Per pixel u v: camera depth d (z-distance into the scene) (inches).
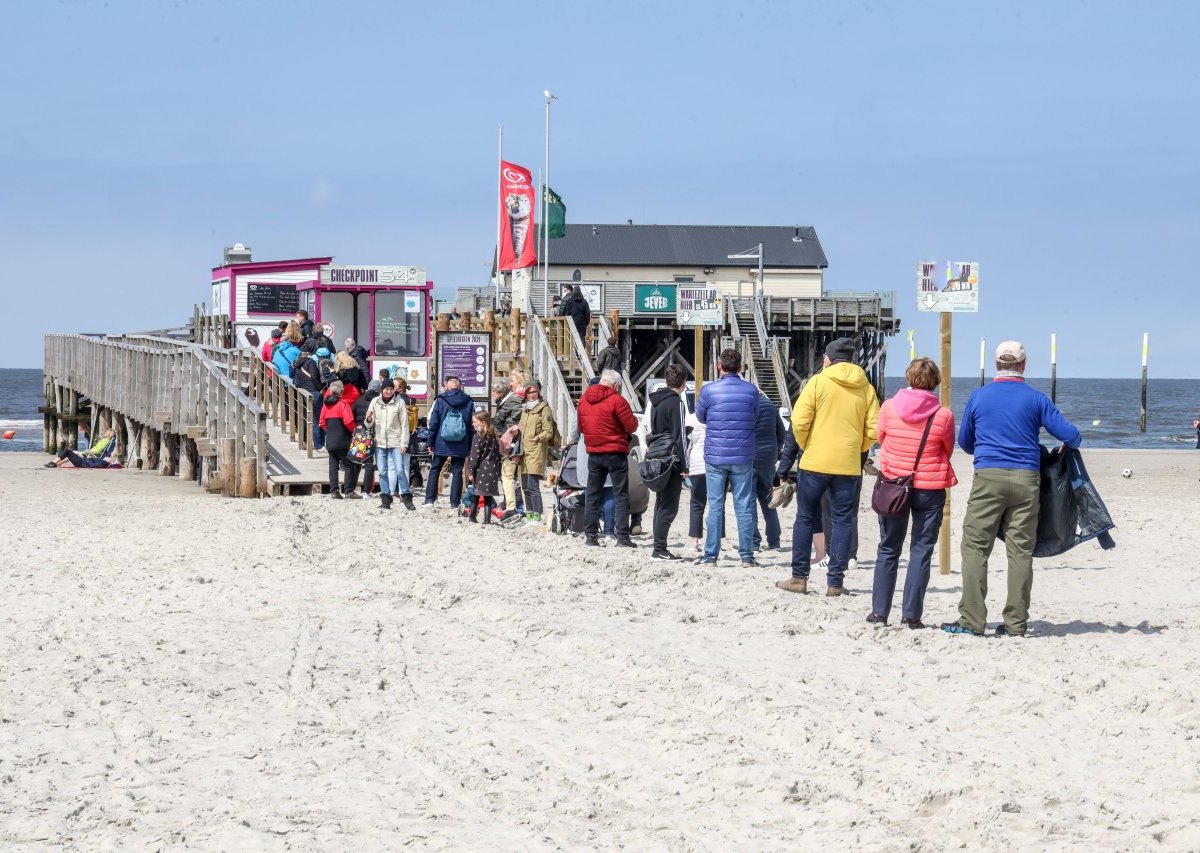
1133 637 1016.2
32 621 1118.4
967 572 1026.1
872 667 910.4
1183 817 600.7
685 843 579.8
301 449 2640.3
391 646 1016.9
